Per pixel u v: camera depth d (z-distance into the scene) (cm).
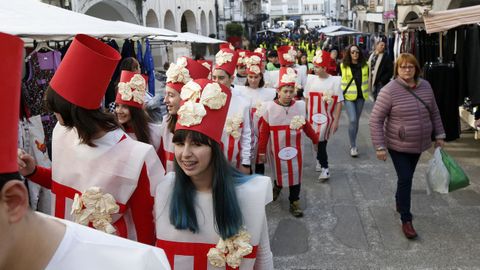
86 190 216
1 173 87
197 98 198
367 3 3672
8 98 88
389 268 366
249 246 192
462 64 621
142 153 222
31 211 101
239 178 205
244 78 654
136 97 311
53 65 432
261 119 488
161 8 2322
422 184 559
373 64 1057
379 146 406
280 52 701
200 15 3103
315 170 646
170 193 203
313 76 609
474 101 607
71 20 448
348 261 382
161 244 202
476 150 697
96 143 219
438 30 587
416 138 400
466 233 421
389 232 431
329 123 592
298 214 479
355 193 545
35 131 383
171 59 2223
